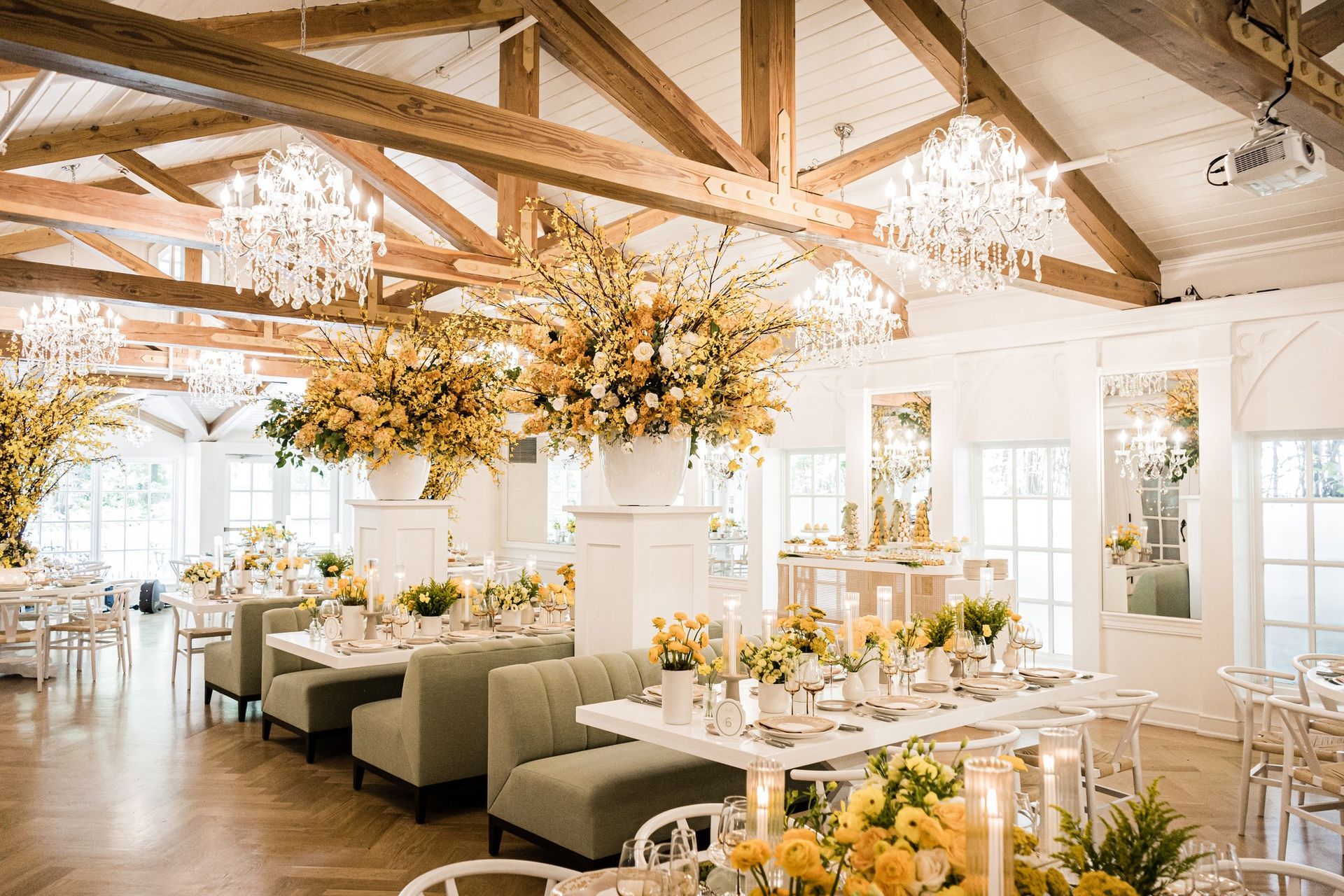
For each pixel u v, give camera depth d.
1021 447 8.49
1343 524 6.63
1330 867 4.43
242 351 10.74
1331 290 6.44
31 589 8.75
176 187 8.12
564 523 13.10
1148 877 1.67
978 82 6.04
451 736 5.04
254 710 7.63
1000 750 3.48
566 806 4.10
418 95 3.62
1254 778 4.98
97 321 9.24
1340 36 4.06
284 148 9.30
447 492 7.38
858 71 6.61
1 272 6.80
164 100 6.69
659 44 6.84
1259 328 6.84
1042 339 8.02
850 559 8.51
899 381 9.15
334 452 6.57
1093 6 3.20
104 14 2.94
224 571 9.00
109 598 13.59
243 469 16.08
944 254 4.94
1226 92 3.84
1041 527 8.37
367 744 5.41
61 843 4.64
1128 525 7.52
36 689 8.42
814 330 5.31
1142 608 7.43
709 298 4.98
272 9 5.57
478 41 6.89
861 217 5.29
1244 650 6.96
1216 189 6.62
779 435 10.22
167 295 7.55
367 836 4.75
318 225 5.25
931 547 8.30
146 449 15.52
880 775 1.97
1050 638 8.32
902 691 4.12
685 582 5.09
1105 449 7.67
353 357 6.70
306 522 16.61
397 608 5.75
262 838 4.71
